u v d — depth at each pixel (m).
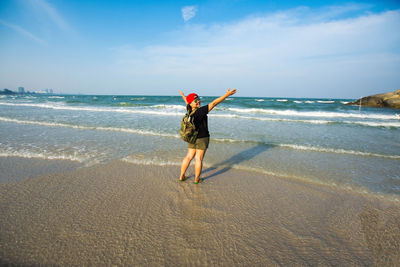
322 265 1.91
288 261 1.94
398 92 29.14
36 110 16.08
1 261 1.84
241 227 2.43
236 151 5.63
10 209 2.66
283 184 3.64
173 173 4.02
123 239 2.17
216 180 3.76
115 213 2.64
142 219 2.53
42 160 4.57
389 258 2.01
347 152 5.68
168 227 2.39
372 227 2.49
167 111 17.02
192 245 2.11
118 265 1.84
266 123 11.01
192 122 3.12
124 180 3.65
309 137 7.60
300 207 2.91
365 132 8.95
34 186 3.34
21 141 6.16
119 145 5.92
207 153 5.41
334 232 2.39
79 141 6.29
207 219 2.56
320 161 4.92
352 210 2.87
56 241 2.11
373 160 5.07
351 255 2.04
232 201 3.02
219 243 2.15
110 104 25.11
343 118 15.23
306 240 2.24
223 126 9.77
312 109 24.16
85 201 2.92
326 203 3.04
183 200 3.02
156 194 3.17
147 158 4.84
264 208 2.86
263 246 2.13
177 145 5.99
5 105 21.17
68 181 3.56
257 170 4.27
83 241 2.12
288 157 5.18
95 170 4.09
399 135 8.34
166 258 1.94
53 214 2.58
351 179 3.90
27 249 2.00
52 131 7.71
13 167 4.13
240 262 1.91
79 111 15.80
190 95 3.23
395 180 3.88
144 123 10.01
